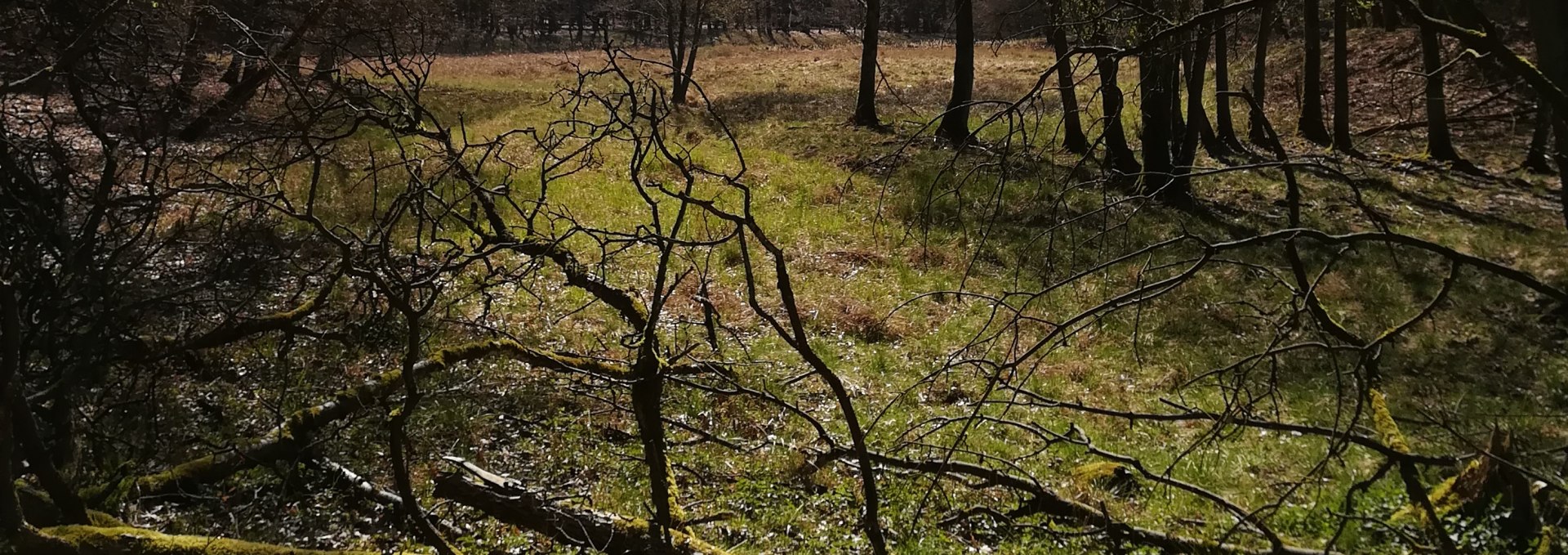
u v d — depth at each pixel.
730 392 5.47
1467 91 28.25
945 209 18.19
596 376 5.65
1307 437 9.58
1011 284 14.48
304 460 6.68
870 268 15.09
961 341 12.19
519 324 10.76
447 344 9.49
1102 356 11.98
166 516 5.91
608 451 7.79
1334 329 5.72
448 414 8.09
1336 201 21.50
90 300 5.89
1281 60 35.91
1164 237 17.30
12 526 4.07
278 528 5.99
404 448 7.31
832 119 30.67
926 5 52.47
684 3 35.88
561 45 67.44
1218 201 21.20
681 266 13.98
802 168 22.61
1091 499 8.05
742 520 7.03
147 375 7.74
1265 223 19.33
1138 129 20.97
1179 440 9.56
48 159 6.53
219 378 8.23
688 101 35.12
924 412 9.77
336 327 9.62
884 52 53.97
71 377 5.54
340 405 7.05
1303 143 27.78
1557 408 10.71
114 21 6.24
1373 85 32.94
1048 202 18.12
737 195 19.20
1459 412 10.11
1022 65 44.31
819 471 7.85
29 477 5.55
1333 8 20.98
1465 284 15.62
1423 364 12.02
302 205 14.24
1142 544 7.11
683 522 6.07
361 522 6.21
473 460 7.40
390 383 7.49
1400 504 7.96
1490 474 7.46
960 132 25.39
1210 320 13.34
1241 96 5.35
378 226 5.56
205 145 13.91
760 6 71.56
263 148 15.62
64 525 4.68
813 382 10.30
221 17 6.48
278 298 9.84
